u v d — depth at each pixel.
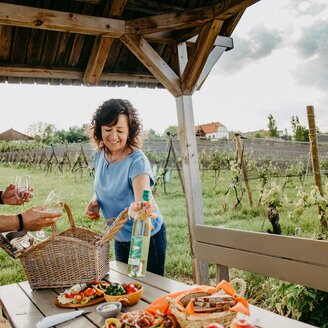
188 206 3.72
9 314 1.75
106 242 2.15
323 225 3.72
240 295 1.38
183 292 1.49
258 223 6.29
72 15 3.01
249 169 8.50
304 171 7.52
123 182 2.17
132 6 3.67
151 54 3.50
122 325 1.35
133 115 2.15
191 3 3.98
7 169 22.28
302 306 2.85
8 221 1.65
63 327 1.55
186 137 3.66
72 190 11.84
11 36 3.70
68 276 2.03
